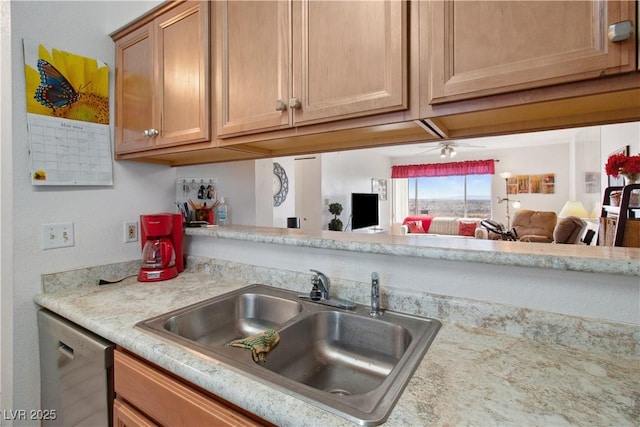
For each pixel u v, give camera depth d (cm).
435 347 80
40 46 130
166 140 132
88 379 103
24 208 127
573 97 65
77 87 141
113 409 95
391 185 790
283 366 92
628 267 74
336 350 105
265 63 105
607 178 359
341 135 108
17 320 125
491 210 695
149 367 86
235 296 126
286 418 57
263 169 223
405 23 80
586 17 62
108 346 96
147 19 138
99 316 103
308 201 566
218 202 188
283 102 100
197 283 142
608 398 60
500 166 680
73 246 141
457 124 94
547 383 65
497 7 69
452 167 713
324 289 116
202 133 120
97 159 148
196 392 75
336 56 90
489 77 70
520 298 89
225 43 115
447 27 75
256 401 61
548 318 84
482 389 62
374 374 96
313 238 122
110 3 152
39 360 130
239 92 112
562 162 621
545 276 85
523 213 575
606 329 78
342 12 89
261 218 219
